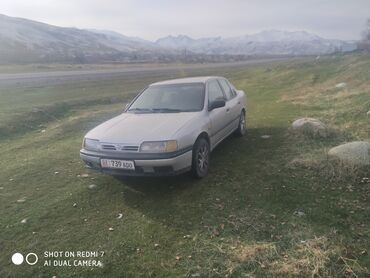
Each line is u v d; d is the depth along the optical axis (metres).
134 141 4.68
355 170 5.06
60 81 28.00
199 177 5.31
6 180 6.01
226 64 61.47
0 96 18.91
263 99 15.06
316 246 3.35
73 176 6.02
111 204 4.75
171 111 5.73
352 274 2.93
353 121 8.27
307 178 5.11
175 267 3.24
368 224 3.72
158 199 4.77
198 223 4.03
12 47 144.12
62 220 4.36
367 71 15.26
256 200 4.51
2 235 4.04
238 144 7.33
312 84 17.95
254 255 3.28
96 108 15.23
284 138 7.52
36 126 11.84
